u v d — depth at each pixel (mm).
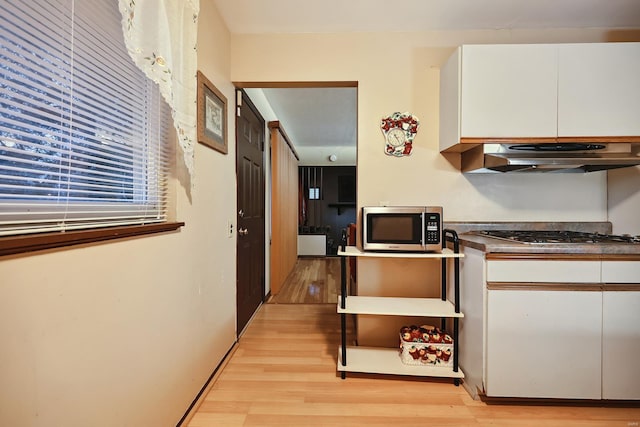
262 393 1655
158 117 1253
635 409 1520
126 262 996
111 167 979
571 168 1967
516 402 1568
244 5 1789
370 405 1559
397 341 2105
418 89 2072
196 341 1536
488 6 1794
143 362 1089
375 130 2094
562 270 1486
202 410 1517
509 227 2047
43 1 725
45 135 762
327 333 2451
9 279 634
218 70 1847
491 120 1715
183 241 1396
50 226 775
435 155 2074
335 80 2096
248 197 2633
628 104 1667
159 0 1001
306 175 6629
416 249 1755
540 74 1693
